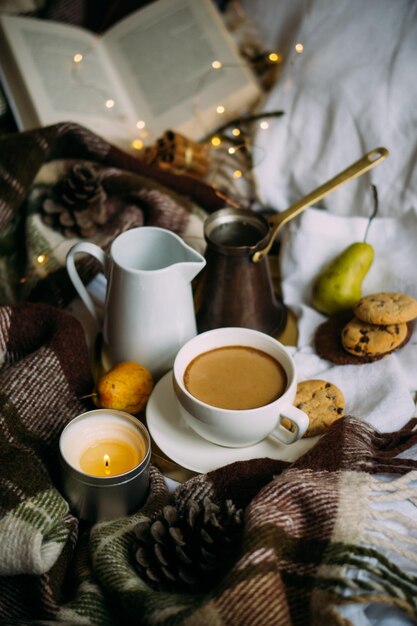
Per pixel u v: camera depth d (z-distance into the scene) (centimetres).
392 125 89
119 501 69
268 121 99
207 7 110
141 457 71
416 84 89
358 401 81
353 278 88
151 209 95
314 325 89
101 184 95
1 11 115
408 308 82
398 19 91
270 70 108
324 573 63
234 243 85
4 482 69
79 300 93
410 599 61
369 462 70
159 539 66
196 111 106
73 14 119
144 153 105
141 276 75
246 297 83
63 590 69
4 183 92
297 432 72
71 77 108
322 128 95
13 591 69
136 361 81
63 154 99
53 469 75
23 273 94
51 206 93
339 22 95
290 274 93
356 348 82
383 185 91
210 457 75
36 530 66
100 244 93
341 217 92
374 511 67
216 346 78
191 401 71
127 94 110
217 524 65
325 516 66
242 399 73
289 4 105
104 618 64
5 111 108
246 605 61
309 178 98
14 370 77
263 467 72
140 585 64
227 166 104
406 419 77
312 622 62
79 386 80
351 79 92
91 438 73
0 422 74
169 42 110
